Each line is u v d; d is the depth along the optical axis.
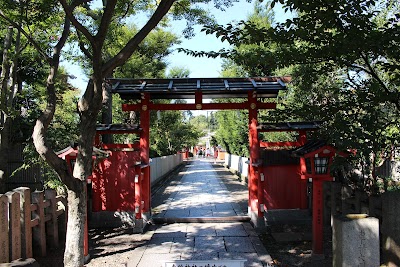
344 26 4.71
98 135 9.83
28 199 6.37
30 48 10.35
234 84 9.31
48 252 7.10
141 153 9.69
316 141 7.17
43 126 5.25
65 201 7.90
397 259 4.87
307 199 9.93
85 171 5.51
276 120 6.68
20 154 12.34
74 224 5.38
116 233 8.89
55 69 5.93
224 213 10.63
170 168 26.14
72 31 9.76
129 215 9.54
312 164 6.70
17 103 12.29
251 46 9.20
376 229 4.37
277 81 9.38
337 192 8.52
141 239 8.25
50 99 5.58
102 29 5.14
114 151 9.72
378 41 4.34
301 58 5.25
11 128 11.16
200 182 19.80
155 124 23.16
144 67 14.95
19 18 6.51
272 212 9.76
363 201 7.01
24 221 6.20
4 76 8.96
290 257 6.84
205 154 70.81
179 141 34.81
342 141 4.73
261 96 10.37
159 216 10.26
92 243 8.02
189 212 10.88
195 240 8.07
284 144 9.84
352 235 4.33
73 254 5.34
